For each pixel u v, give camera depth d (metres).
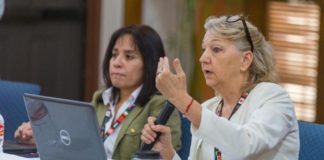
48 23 11.30
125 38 6.15
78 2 11.44
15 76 11.12
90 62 11.52
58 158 4.75
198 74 10.43
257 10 10.60
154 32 6.22
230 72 4.95
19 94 7.18
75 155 4.62
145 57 6.12
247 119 4.91
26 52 11.17
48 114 4.67
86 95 11.59
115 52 6.23
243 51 4.93
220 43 4.92
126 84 6.13
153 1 10.95
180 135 6.08
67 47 11.45
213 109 5.23
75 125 4.51
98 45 11.45
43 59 11.31
